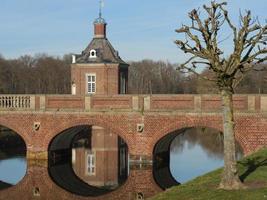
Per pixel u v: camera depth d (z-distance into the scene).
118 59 56.47
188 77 110.44
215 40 15.19
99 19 56.38
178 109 30.39
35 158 32.59
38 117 32.53
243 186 14.96
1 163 33.78
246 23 14.79
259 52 15.03
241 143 29.39
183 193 15.31
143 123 30.91
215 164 33.75
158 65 125.75
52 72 108.25
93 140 49.28
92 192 24.83
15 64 110.00
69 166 33.59
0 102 33.00
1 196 23.48
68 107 32.19
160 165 33.22
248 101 29.34
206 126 29.88
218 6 15.18
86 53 56.09
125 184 26.31
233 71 15.00
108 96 31.61
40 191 24.92
